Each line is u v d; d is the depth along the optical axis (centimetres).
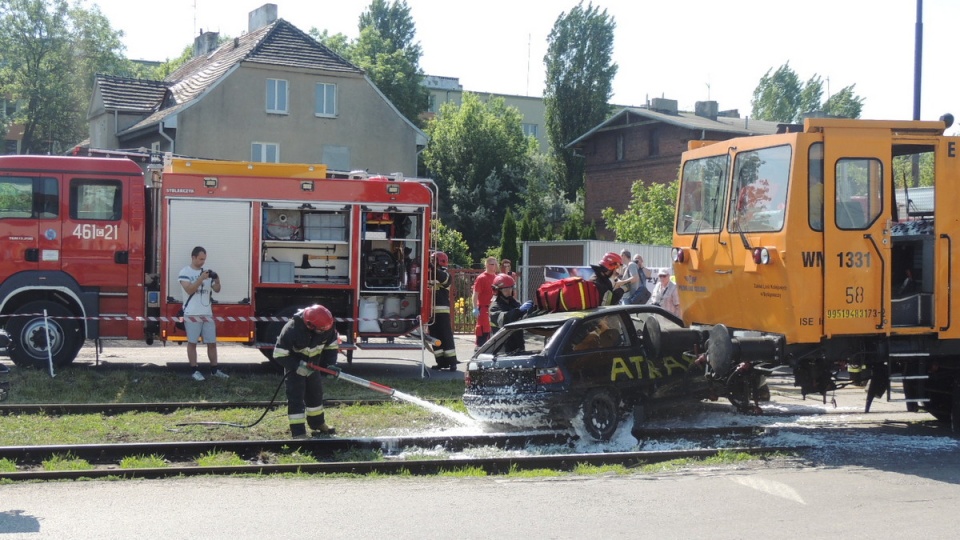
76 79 5831
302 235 1476
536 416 996
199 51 5028
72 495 761
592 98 6188
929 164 1098
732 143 1066
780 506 746
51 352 1395
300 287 1462
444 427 1107
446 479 845
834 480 842
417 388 1371
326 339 1038
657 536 659
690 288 1146
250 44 3884
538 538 652
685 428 1088
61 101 5728
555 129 6278
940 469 892
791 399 1351
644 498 771
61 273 1395
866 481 838
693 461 928
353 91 3912
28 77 5641
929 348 1039
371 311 1486
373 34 6662
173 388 1310
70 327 1404
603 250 2392
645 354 1055
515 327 1066
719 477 855
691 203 1148
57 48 5709
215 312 1434
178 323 1412
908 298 1030
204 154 3612
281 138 3769
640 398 1046
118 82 4034
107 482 812
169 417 1127
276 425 1092
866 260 986
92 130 4200
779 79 8806
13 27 5572
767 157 1010
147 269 1445
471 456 965
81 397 1234
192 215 1426
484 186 5712
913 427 1138
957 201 1036
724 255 1066
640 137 4566
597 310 1056
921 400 1098
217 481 824
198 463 913
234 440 1011
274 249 1470
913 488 812
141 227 1423
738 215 1047
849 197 983
